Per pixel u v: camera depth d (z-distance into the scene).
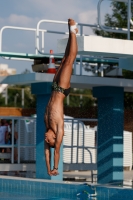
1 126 19.12
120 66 15.54
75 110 30.20
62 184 14.66
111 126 17.00
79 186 14.27
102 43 12.33
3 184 16.25
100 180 17.23
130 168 22.91
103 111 17.31
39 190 15.25
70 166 18.03
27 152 19.44
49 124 9.30
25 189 15.59
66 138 21.08
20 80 16.41
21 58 16.77
